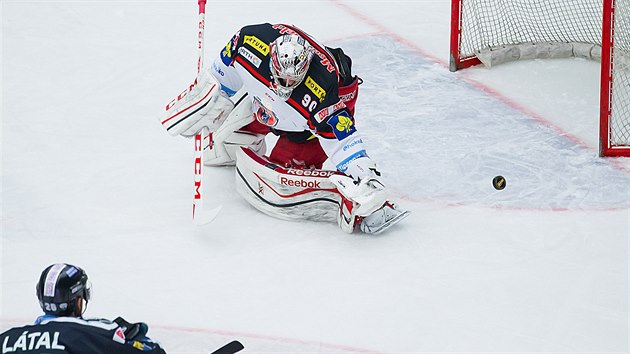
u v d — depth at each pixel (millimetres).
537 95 24312
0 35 27344
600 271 17531
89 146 22078
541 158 21469
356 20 28438
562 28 26938
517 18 27188
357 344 15609
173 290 17047
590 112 23422
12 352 11500
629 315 16359
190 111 18625
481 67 25734
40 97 24234
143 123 23109
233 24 28141
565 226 18969
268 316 16312
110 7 29219
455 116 23281
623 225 18969
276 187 19000
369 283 17203
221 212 19594
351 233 18828
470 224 19094
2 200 19828
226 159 20891
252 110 19625
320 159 19656
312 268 17672
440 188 20359
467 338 15750
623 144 21641
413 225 19078
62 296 11898
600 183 20484
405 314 16359
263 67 17859
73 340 11547
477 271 17562
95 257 18016
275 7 29250
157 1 29656
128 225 19094
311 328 15992
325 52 18078
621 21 21531
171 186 20547
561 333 15898
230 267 17719
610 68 20969
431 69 25672
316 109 17641
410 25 28172
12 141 22172
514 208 19625
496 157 21516
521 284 17172
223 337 15812
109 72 25547
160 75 25438
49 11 28875
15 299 16797
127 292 16984
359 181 17766
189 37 27469
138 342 12008
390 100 24000
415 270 17609
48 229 18906
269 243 18500
